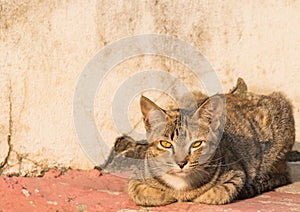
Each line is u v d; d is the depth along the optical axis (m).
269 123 7.61
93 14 7.68
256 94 8.09
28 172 7.65
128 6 7.80
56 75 7.66
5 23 7.46
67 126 7.76
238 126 7.29
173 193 6.58
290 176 7.87
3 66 7.53
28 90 7.61
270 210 6.45
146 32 7.91
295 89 8.35
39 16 7.53
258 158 7.31
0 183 7.26
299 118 8.36
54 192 7.12
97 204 6.76
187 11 8.02
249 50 8.23
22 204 7.01
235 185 6.66
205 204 6.59
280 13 8.23
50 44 7.60
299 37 8.27
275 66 8.30
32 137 7.67
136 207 6.62
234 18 8.16
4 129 7.62
